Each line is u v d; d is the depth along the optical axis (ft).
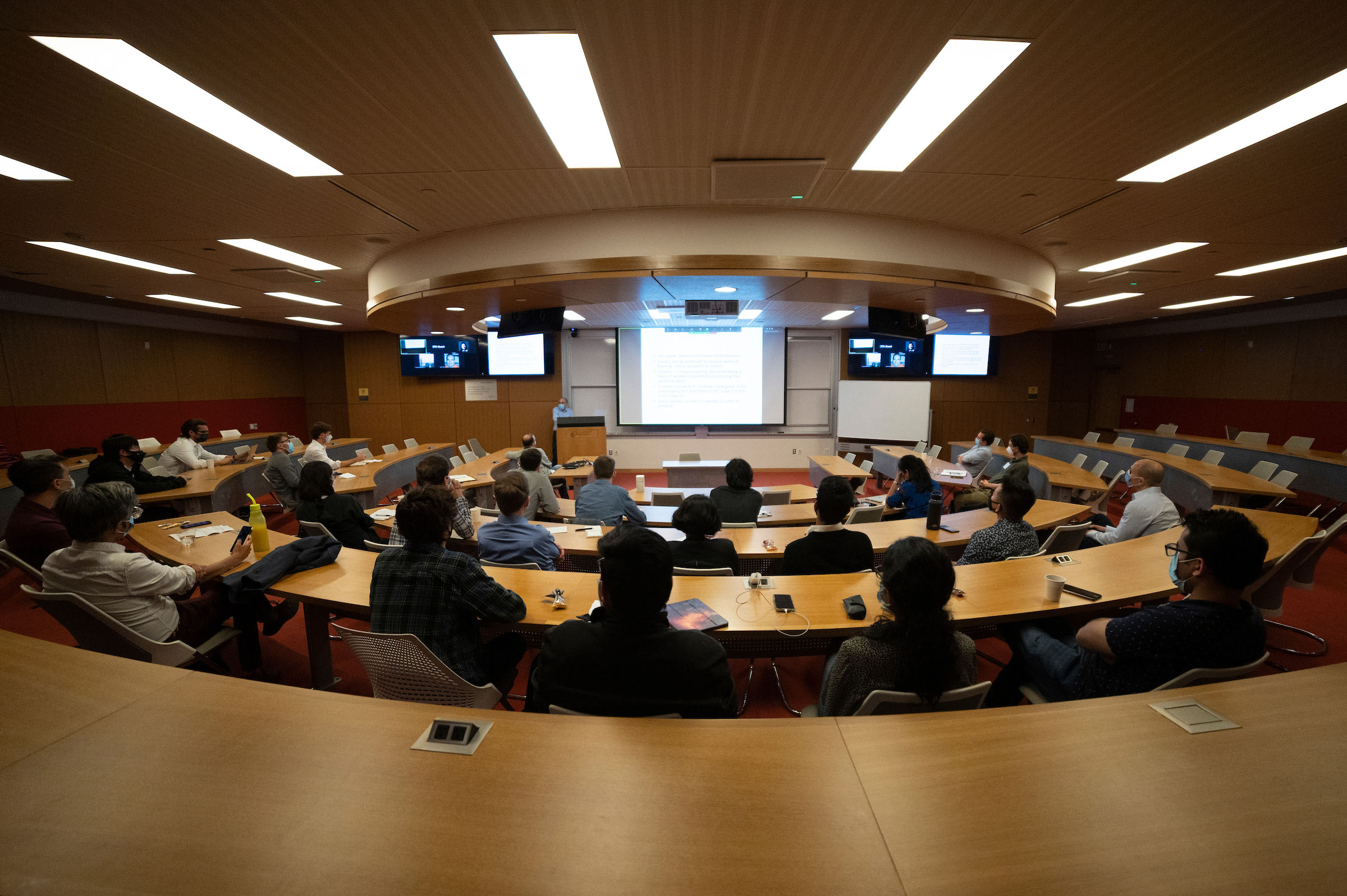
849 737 3.49
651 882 2.43
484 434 36.09
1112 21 6.15
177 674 4.15
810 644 7.53
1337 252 16.05
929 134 8.86
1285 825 2.75
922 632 4.44
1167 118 8.32
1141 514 11.10
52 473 10.23
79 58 6.66
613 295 15.51
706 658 4.18
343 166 9.94
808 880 2.44
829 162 9.86
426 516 5.97
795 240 12.74
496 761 3.26
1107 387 40.01
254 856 2.55
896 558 4.60
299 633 11.16
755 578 7.97
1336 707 3.79
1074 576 8.23
